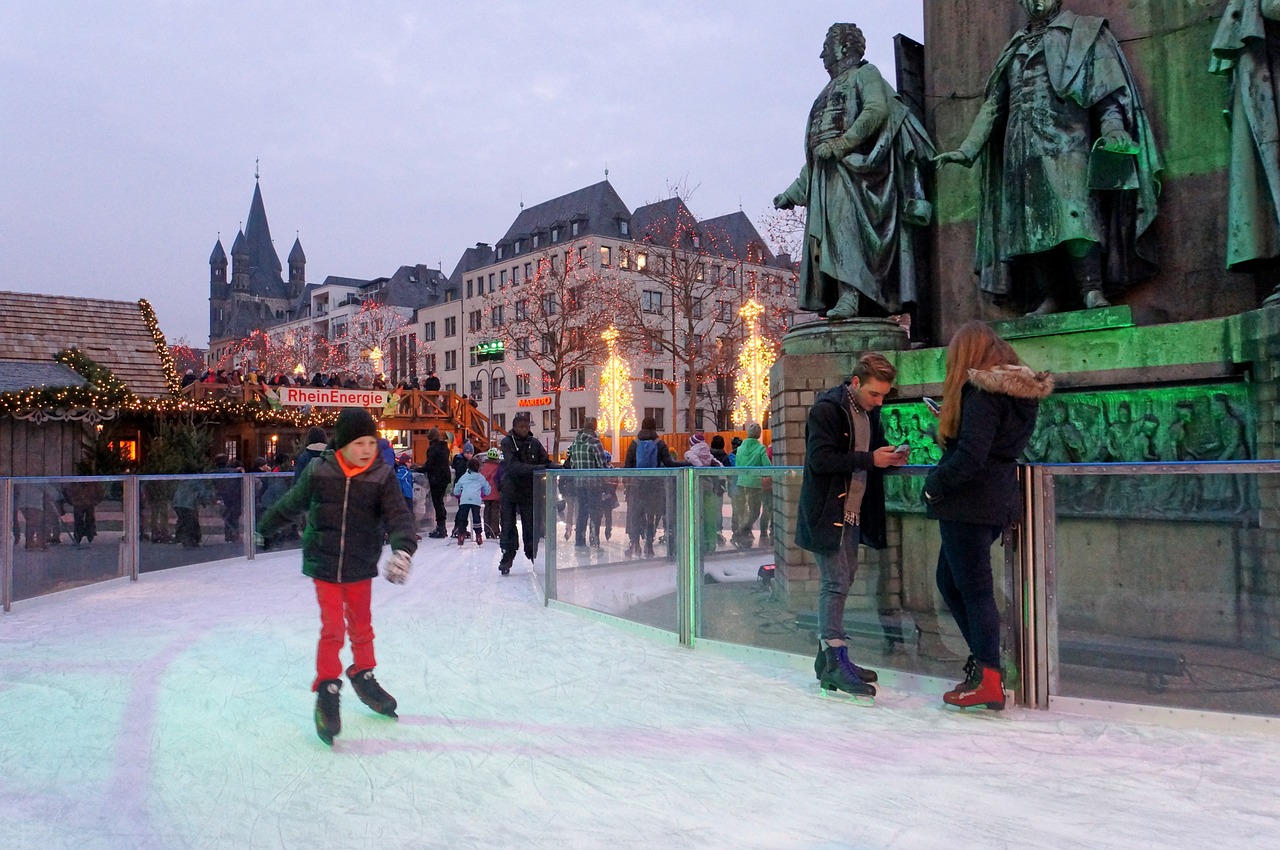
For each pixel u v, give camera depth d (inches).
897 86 312.3
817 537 172.1
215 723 163.9
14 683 195.9
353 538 157.2
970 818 114.1
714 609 220.4
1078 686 163.3
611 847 107.2
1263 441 202.8
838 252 292.2
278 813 120.2
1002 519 157.8
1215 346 219.9
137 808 122.8
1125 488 159.5
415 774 134.6
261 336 3597.4
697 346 1668.3
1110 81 243.0
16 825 117.4
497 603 309.7
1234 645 150.9
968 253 292.7
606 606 265.4
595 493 272.2
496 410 2704.2
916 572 181.2
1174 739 146.6
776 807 119.0
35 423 593.9
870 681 175.6
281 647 234.8
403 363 3280.0
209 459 575.5
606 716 164.2
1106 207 254.5
